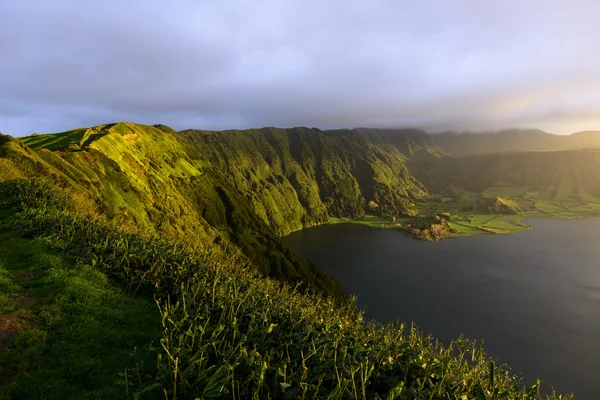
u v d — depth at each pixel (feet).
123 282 50.16
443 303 336.49
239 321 39.09
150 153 318.45
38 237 58.34
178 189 304.30
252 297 46.29
